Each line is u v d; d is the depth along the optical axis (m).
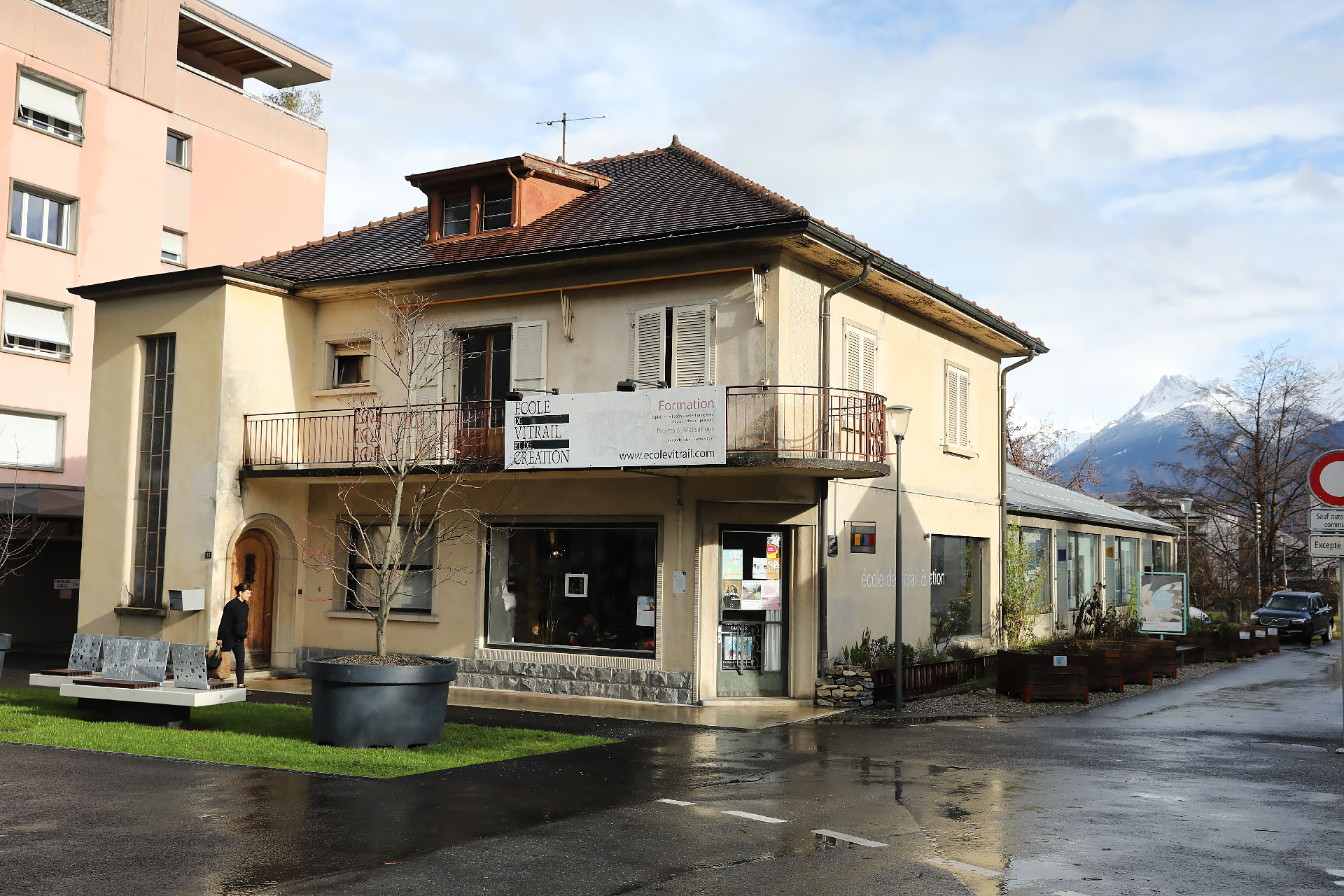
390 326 19.77
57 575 29.44
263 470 19.12
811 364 17.16
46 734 12.22
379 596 12.88
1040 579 24.72
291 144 38.72
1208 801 9.81
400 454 14.20
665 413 15.72
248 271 19.53
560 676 17.77
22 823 8.25
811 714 16.00
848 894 6.88
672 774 10.81
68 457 29.77
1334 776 11.12
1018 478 30.95
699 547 16.92
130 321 20.33
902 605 19.92
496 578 18.73
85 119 30.73
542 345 18.23
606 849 7.79
